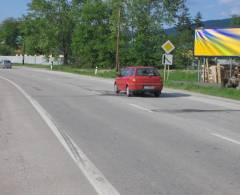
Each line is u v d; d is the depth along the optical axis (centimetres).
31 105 1959
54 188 714
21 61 13150
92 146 1065
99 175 796
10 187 718
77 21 9881
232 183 750
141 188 716
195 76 4922
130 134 1245
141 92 2559
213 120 1570
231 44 3666
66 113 1708
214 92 2952
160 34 8569
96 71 6153
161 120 1547
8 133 1232
